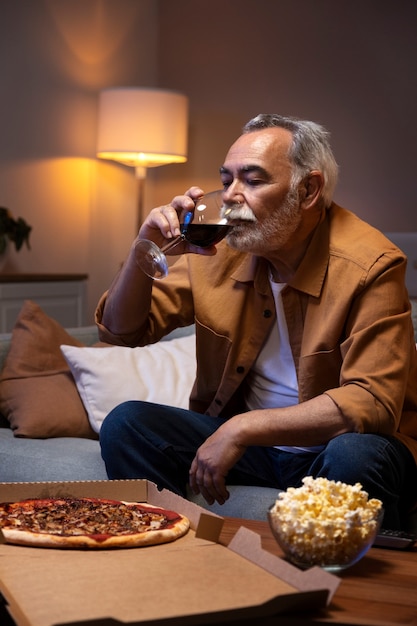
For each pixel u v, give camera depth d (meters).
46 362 2.71
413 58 4.87
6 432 2.59
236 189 1.95
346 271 1.96
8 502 1.56
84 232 5.50
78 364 2.60
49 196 5.26
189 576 1.24
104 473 2.25
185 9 5.66
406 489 1.91
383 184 4.98
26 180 5.11
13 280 4.46
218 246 2.19
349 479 1.75
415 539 1.49
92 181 5.53
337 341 1.96
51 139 5.25
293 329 2.05
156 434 2.02
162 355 2.71
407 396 2.00
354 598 1.23
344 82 5.08
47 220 5.26
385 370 1.84
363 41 5.02
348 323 1.96
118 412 2.05
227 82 5.50
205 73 5.59
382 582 1.30
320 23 5.15
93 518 1.47
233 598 1.16
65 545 1.34
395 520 1.80
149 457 2.00
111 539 1.35
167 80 5.76
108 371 2.58
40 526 1.42
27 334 2.75
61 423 2.54
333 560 1.29
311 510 1.32
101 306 2.26
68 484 1.61
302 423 1.79
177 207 1.97
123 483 1.64
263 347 2.13
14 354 2.72
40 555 1.32
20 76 5.04
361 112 5.04
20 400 2.59
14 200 5.05
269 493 2.02
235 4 5.45
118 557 1.31
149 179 5.81
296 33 5.23
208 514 1.41
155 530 1.40
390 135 4.95
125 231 5.77
